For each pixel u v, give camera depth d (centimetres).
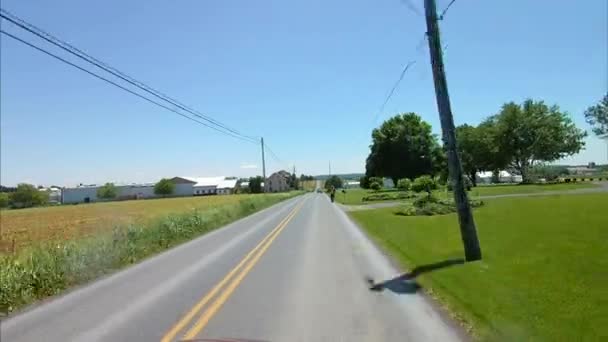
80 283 1076
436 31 1147
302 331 629
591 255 1021
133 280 1081
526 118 8412
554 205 2466
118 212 5891
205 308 767
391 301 789
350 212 3506
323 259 1302
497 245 1269
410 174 8875
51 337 639
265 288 923
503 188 5706
